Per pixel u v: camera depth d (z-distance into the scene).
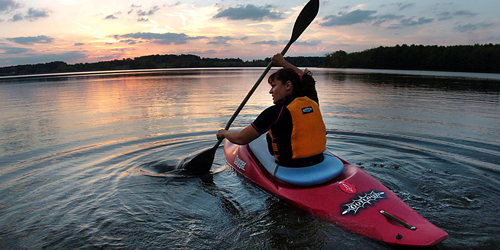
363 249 1.57
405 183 2.47
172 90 10.16
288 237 1.69
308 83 2.24
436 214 1.94
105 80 16.27
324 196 2.02
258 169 2.54
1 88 12.34
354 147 3.56
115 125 4.75
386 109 6.14
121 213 1.97
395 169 2.80
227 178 2.71
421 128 4.44
